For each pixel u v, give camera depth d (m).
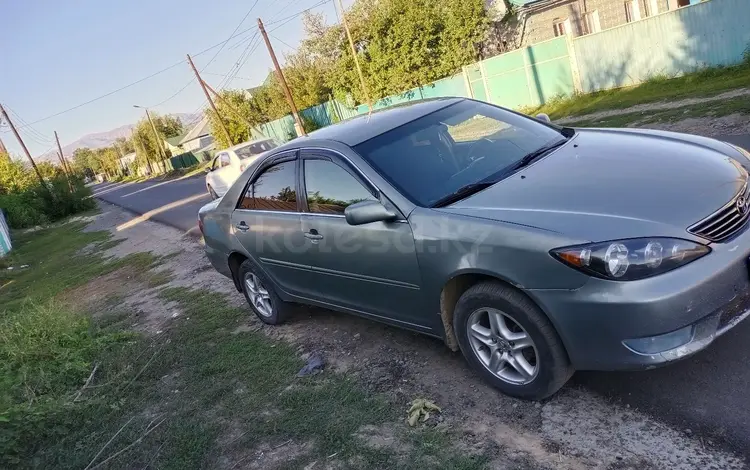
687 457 2.51
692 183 2.91
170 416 4.10
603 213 2.78
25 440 4.07
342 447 3.18
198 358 5.07
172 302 7.32
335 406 3.64
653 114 11.70
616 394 3.06
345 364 4.21
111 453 3.79
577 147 3.77
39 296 11.05
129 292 8.84
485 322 3.26
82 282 11.21
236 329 5.61
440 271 3.25
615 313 2.59
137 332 6.33
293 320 5.39
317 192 4.14
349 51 28.61
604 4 22.02
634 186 2.97
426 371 3.79
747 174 3.14
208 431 3.75
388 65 26.55
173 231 14.28
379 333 4.57
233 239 5.27
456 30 23.77
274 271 4.92
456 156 3.88
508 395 3.27
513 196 3.19
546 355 2.92
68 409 4.45
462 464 2.79
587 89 18.56
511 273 2.89
